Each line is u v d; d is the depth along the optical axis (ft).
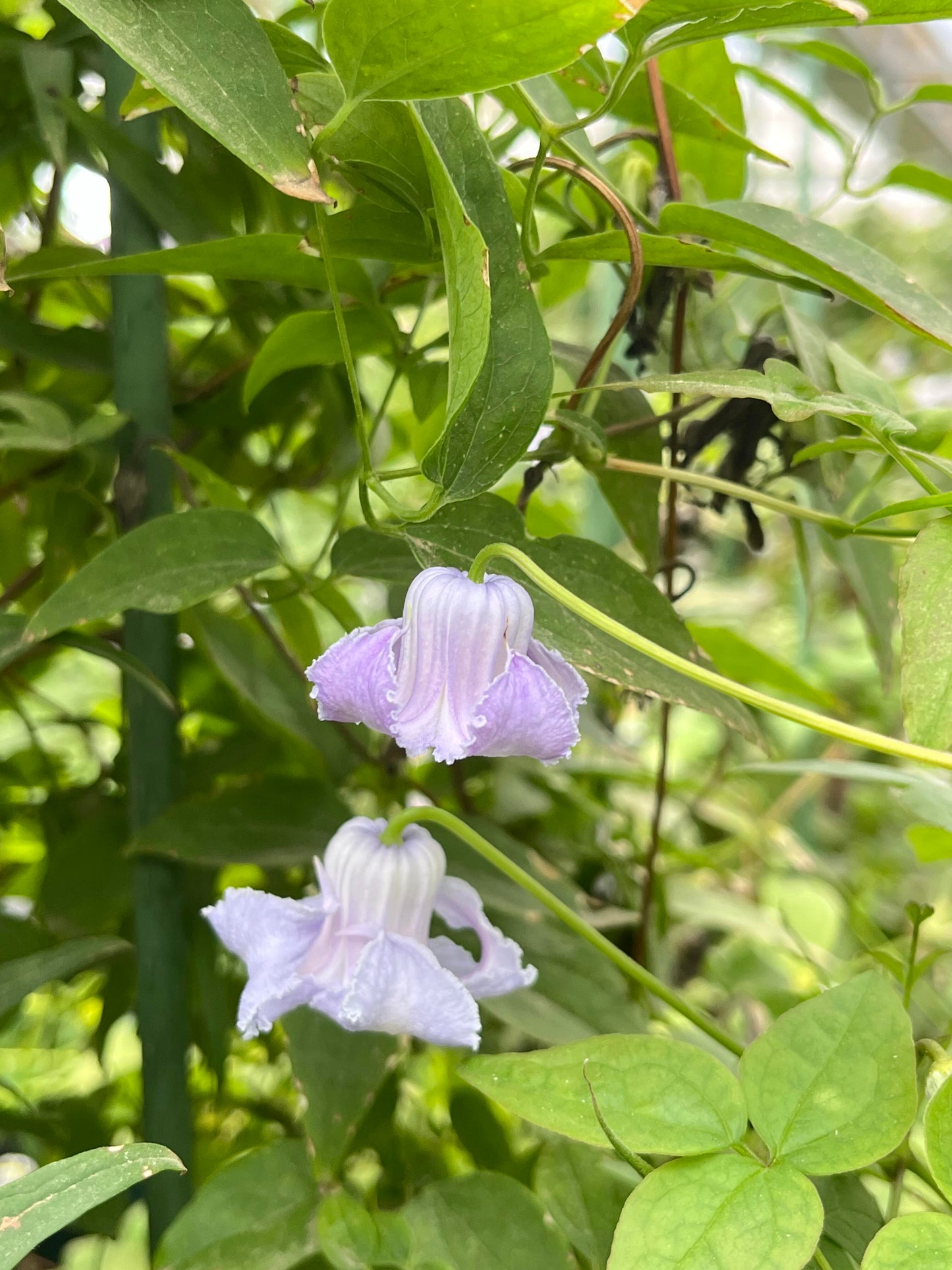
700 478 0.69
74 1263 1.04
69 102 0.64
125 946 0.68
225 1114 0.87
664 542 0.82
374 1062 0.59
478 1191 0.56
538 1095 0.46
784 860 1.24
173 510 0.71
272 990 0.50
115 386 0.69
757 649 0.98
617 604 0.56
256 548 0.60
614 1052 0.47
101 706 1.07
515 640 0.48
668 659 0.47
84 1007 1.05
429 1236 0.54
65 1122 0.81
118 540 0.55
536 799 0.93
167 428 0.70
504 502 0.57
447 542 0.56
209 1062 0.79
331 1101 0.58
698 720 1.98
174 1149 0.69
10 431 0.63
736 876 1.26
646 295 0.75
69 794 0.88
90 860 0.76
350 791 0.85
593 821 1.00
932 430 0.67
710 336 0.87
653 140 0.74
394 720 0.46
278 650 0.76
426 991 0.47
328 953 0.53
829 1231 0.53
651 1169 0.43
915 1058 0.49
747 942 1.16
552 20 0.38
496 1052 0.78
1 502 0.78
